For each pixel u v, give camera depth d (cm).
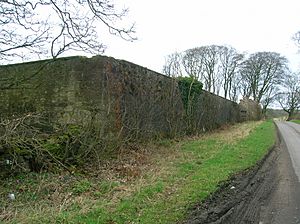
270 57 5806
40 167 819
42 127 1026
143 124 1348
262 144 1688
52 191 709
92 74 1179
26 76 1282
